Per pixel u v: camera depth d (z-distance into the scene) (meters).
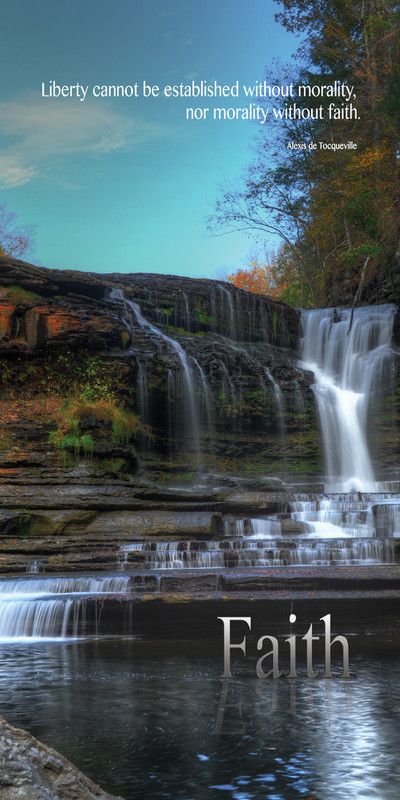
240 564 16.44
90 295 27.66
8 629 13.40
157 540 18.19
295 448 28.98
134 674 9.98
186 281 33.06
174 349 28.12
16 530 18.27
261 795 5.44
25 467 20.41
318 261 45.72
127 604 13.55
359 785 5.63
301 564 16.47
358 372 32.41
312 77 42.84
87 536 18.14
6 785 3.66
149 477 25.22
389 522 18.95
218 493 20.81
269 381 29.42
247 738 6.95
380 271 38.91
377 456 29.92
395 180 39.66
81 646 12.31
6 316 23.92
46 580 14.41
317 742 6.79
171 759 6.32
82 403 23.27
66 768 3.90
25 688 9.19
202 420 27.80
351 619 13.84
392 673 9.93
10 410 22.41
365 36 41.50
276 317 33.91
